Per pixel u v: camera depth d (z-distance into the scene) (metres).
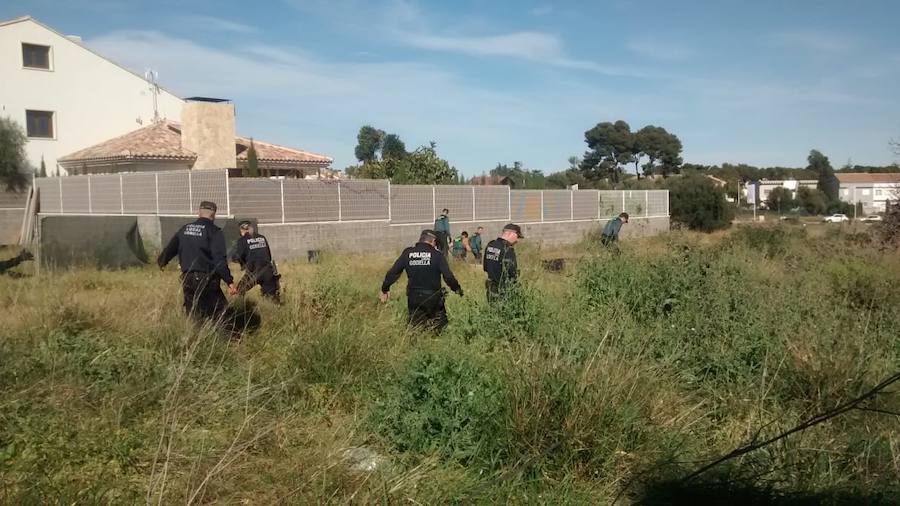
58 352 5.60
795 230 19.22
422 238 7.82
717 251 10.41
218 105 31.22
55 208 25.36
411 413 4.72
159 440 4.22
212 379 5.30
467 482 4.14
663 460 4.33
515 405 4.54
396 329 7.04
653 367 5.61
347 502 3.71
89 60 35.09
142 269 14.24
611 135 80.00
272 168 34.12
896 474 4.30
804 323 6.52
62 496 3.63
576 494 4.12
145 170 29.83
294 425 4.82
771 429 4.97
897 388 5.45
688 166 91.69
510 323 7.07
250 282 8.43
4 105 32.78
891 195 17.95
